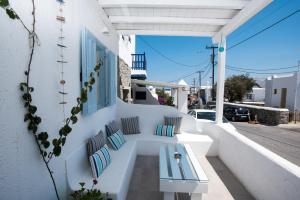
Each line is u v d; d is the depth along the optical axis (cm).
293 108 1964
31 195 194
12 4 166
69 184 269
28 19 188
